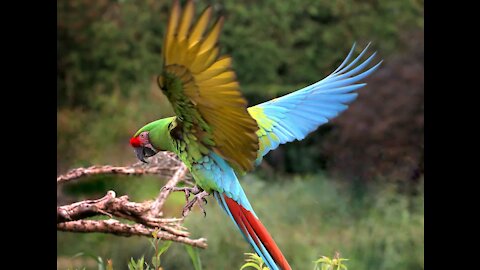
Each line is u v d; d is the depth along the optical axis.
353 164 14.00
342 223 12.89
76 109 17.66
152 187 13.33
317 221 12.92
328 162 15.12
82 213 4.43
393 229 11.87
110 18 18.67
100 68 18.34
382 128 13.60
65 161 15.65
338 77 4.78
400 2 19.48
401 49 17.69
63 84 17.81
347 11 19.67
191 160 4.13
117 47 18.36
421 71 13.79
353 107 14.05
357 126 13.81
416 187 13.44
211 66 3.19
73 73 17.95
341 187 14.02
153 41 19.08
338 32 19.70
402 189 13.54
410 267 11.03
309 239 11.77
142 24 18.94
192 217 10.80
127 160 15.64
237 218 4.14
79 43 18.16
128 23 18.73
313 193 14.13
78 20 18.05
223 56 3.16
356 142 13.98
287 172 17.38
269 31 19.75
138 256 9.82
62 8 18.00
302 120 4.65
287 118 4.63
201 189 4.33
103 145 16.33
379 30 19.41
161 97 17.86
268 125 4.58
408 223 11.98
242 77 19.58
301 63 19.81
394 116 13.62
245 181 15.11
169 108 17.52
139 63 18.53
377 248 11.43
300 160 17.34
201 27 3.07
